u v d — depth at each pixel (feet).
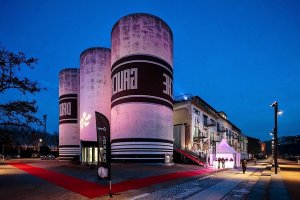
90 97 173.68
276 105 104.99
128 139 128.57
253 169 130.00
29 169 107.04
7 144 61.82
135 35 134.92
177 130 177.88
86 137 171.42
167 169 105.09
